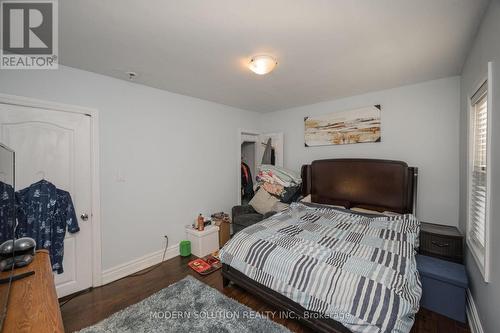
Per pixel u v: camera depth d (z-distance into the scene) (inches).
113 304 81.5
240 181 162.6
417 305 53.9
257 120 175.8
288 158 162.7
